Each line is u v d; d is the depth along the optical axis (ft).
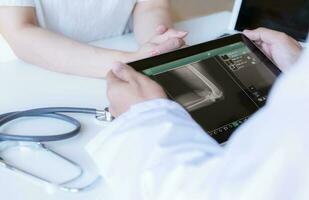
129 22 4.05
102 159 1.71
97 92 2.83
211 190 1.27
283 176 1.11
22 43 3.20
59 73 3.05
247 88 2.35
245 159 1.20
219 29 3.86
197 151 1.50
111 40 3.76
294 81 1.13
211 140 1.63
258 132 1.19
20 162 2.12
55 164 2.12
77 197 1.92
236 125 2.16
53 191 1.94
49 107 2.59
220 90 2.29
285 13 3.43
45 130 2.38
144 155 1.57
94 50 3.14
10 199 1.90
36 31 3.27
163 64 2.28
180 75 2.26
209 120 2.15
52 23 3.69
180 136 1.59
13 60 3.20
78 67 3.04
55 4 3.59
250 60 2.52
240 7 3.69
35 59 3.14
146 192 1.48
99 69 3.02
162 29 3.38
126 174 1.59
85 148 2.10
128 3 3.88
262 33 2.66
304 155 1.09
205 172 1.36
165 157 1.51
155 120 1.67
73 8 3.67
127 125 1.71
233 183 1.20
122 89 1.96
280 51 2.57
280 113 1.14
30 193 1.94
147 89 1.94
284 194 1.11
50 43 3.17
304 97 1.10
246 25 3.70
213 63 2.42
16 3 3.28
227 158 1.27
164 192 1.42
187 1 7.20
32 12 3.44
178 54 2.37
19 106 2.64
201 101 2.20
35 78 2.98
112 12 3.84
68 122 2.45
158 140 1.58
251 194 1.15
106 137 1.76
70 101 2.71
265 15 3.56
